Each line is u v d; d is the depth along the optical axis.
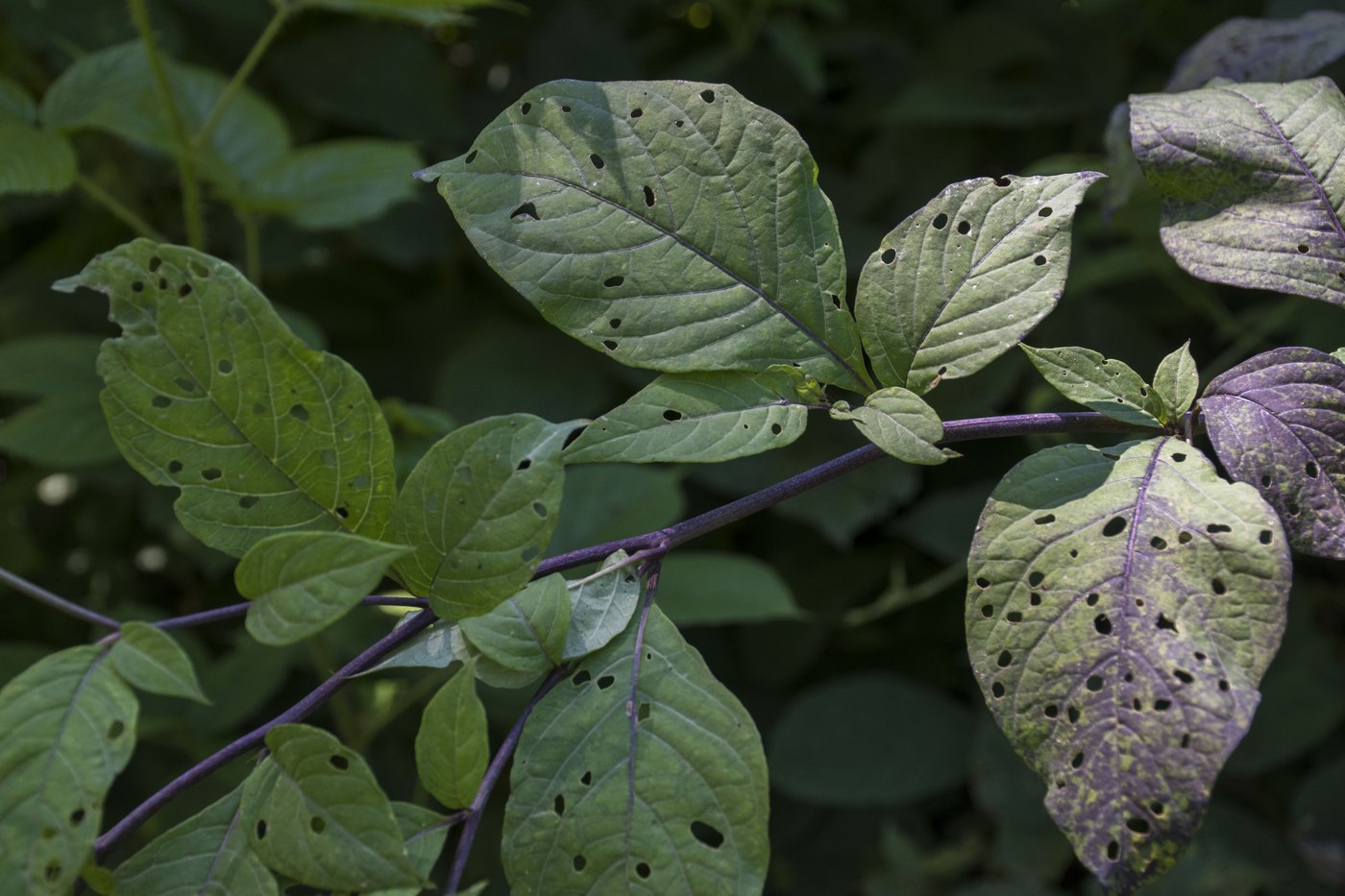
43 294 1.69
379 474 0.67
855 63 1.83
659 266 0.69
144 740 1.43
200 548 1.49
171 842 0.65
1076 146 1.71
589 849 0.65
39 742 0.64
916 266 0.69
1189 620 0.65
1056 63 1.67
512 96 1.77
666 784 0.65
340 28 1.70
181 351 0.66
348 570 0.64
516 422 0.66
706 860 0.65
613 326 0.69
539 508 0.65
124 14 1.54
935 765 1.62
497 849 1.47
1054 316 1.54
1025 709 0.65
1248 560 0.65
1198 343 1.58
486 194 0.69
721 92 0.70
